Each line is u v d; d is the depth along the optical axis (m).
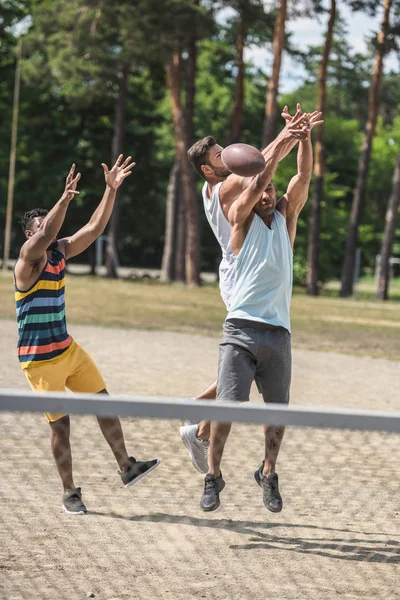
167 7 60.94
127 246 123.25
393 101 103.88
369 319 40.59
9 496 8.17
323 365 22.08
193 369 19.52
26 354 8.40
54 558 6.73
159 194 97.31
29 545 7.01
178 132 66.81
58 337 8.44
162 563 6.69
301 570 6.62
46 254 8.35
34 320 8.35
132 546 7.07
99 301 42.31
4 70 85.19
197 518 7.83
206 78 107.94
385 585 6.36
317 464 9.34
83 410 4.84
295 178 8.26
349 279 71.12
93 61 66.44
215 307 41.81
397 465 9.41
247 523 7.71
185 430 8.22
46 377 8.36
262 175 7.44
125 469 8.20
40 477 8.83
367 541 7.30
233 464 9.72
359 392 17.42
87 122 88.31
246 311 7.83
